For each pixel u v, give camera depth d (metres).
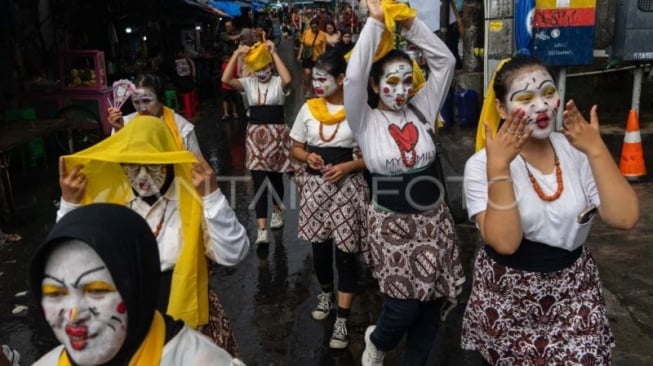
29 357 4.11
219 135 11.29
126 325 1.58
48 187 8.09
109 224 1.55
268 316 4.51
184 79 13.45
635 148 6.75
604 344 2.48
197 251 2.50
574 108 2.37
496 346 2.58
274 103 5.70
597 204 2.49
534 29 7.56
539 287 2.47
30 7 10.60
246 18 21.34
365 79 3.17
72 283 1.54
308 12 27.81
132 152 2.46
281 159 5.76
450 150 8.26
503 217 2.33
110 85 12.02
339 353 4.00
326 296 4.43
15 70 10.29
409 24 3.28
